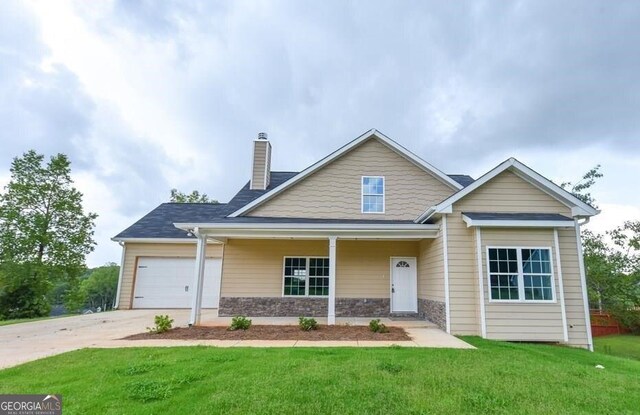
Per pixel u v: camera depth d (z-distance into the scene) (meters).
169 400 3.97
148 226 16.31
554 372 5.27
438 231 9.95
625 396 4.40
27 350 6.66
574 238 9.12
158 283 15.42
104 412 3.66
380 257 12.67
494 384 4.62
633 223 15.30
